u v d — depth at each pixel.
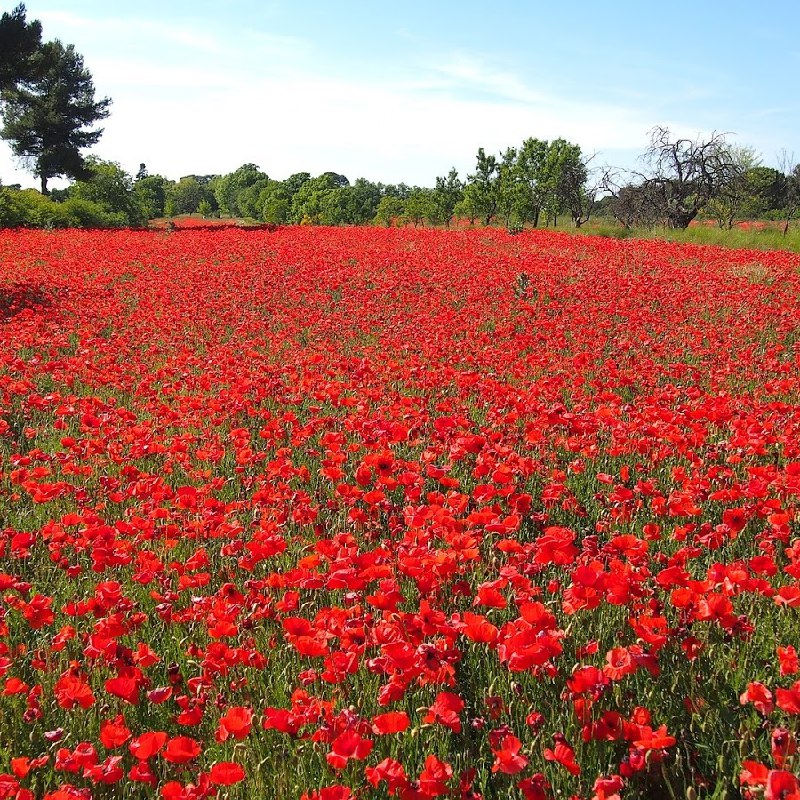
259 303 16.50
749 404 8.11
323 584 3.87
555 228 43.69
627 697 3.46
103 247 30.20
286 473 5.75
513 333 12.95
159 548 4.98
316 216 82.75
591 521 5.70
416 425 6.91
